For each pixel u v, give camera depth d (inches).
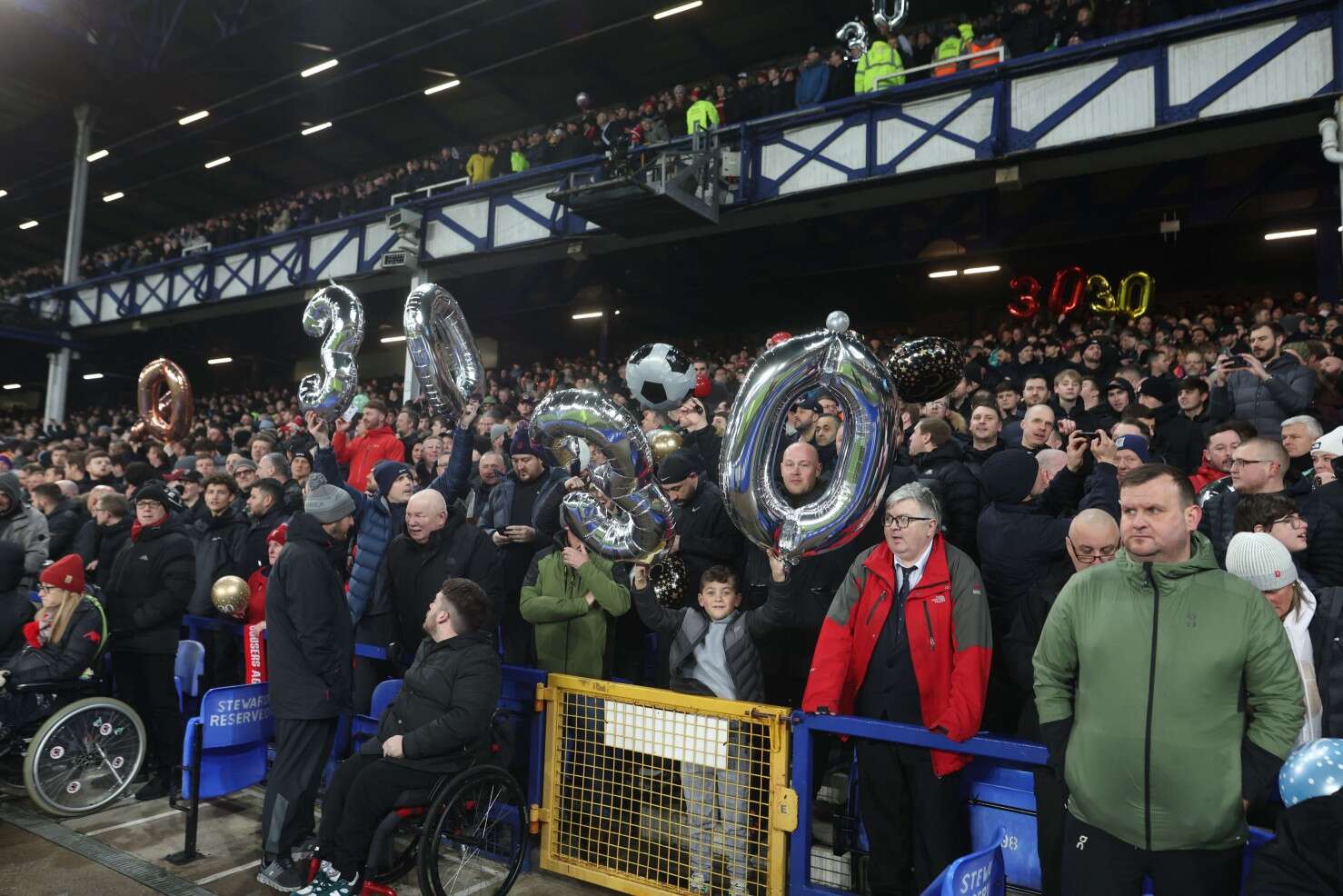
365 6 701.9
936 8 601.9
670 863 128.2
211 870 140.2
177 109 865.5
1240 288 603.2
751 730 120.9
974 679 104.7
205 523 231.5
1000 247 513.7
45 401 1122.7
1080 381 237.6
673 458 151.3
